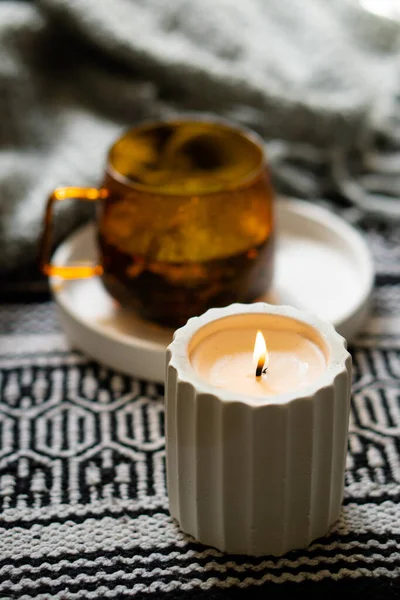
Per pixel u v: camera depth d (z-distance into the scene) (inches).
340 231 24.7
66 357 22.3
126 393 21.2
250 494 16.3
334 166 28.3
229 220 20.9
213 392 15.7
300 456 16.1
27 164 26.9
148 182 23.7
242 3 31.3
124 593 16.9
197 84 28.7
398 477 18.9
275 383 16.4
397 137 30.4
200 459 16.3
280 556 17.3
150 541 17.7
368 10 32.3
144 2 30.8
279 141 28.4
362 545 17.5
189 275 20.8
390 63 31.5
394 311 23.5
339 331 21.5
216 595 16.8
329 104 27.8
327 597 16.7
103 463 19.5
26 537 17.9
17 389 21.4
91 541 17.8
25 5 29.8
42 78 29.2
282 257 24.5
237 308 17.4
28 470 19.3
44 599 16.8
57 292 22.5
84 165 26.6
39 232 24.9
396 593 16.7
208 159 23.6
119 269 21.2
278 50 30.5
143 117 29.3
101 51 29.3
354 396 20.9
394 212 27.2
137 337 21.7
